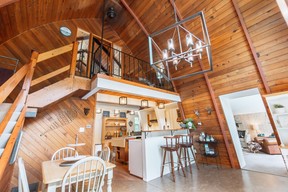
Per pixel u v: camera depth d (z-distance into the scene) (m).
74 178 1.82
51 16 3.82
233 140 4.29
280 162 4.58
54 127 3.54
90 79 3.51
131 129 9.75
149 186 3.12
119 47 5.54
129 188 3.03
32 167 3.10
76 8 4.17
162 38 4.52
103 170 1.78
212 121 4.60
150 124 7.80
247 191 2.73
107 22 5.34
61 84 2.99
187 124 4.69
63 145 3.56
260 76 3.42
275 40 2.97
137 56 5.67
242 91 3.85
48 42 3.93
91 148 3.98
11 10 2.67
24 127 3.18
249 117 8.41
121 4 4.54
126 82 3.71
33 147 3.20
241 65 3.58
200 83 4.51
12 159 2.16
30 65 2.38
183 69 4.62
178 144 3.84
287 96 3.26
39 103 2.65
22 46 3.52
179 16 3.84
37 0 2.99
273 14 2.79
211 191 2.79
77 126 3.87
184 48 4.30
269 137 6.65
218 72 4.00
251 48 3.23
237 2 3.02
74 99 3.97
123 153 5.54
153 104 5.58
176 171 4.10
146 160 3.58
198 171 4.05
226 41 3.52
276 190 2.71
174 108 6.89
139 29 4.83
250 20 3.05
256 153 6.27
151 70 5.46
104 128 8.63
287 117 3.40
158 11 4.12
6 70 3.17
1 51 3.24
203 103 4.68
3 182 1.92
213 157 4.59
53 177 1.68
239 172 3.86
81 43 5.41
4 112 2.17
